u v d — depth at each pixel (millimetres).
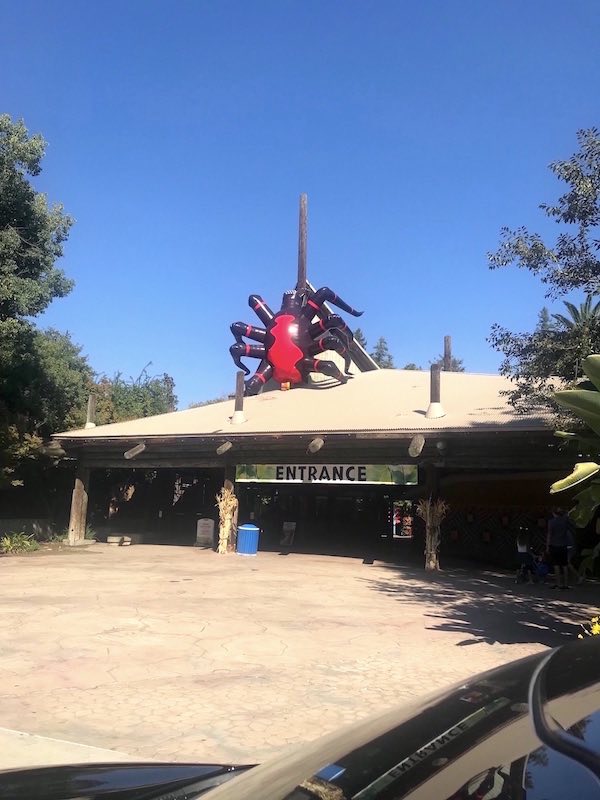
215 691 6277
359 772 1607
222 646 8102
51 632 8688
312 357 25312
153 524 28531
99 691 6238
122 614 9992
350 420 18703
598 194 9438
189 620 9672
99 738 5055
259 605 11156
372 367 28047
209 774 2605
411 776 1494
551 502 18344
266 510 29688
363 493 28453
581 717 1483
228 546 19859
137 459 21562
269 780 1786
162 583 13484
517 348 10719
